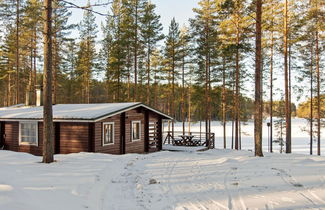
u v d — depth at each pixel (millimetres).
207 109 22438
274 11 18609
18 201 4656
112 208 5062
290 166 9312
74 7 8180
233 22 18938
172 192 6242
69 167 8219
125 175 7891
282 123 25688
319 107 20391
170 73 27938
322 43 19453
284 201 5551
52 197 5289
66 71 35562
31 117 13867
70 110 14570
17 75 22031
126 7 23641
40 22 22656
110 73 26375
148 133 16875
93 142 12789
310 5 14883
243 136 37500
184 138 19562
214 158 11922
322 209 5035
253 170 8766
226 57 22531
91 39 30125
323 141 31656
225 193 6160
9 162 8719
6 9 19875
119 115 14758
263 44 20781
